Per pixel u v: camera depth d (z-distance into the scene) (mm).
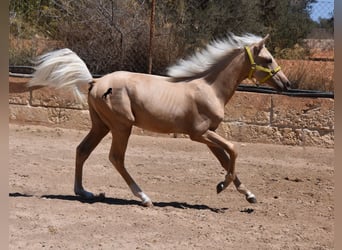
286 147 12125
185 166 10539
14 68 13891
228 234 6730
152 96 7684
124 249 6027
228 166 7992
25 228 6590
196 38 15680
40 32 16594
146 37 14227
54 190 8531
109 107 7691
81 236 6406
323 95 12086
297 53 17344
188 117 7754
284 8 18031
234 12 16984
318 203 8383
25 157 10586
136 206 7797
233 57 7949
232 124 12406
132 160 10836
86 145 8086
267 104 12289
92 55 14445
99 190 8664
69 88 7898
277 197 8672
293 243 6508
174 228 6852
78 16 15039
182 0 16250
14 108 13234
